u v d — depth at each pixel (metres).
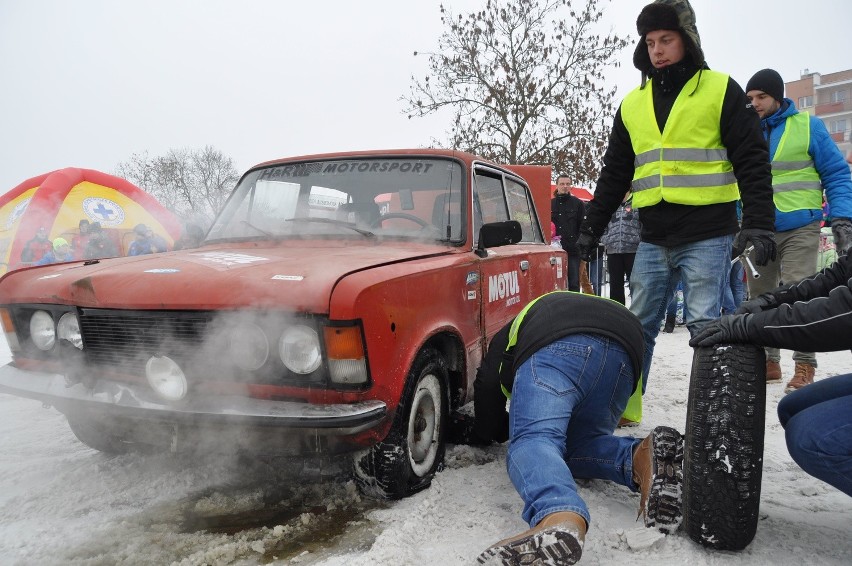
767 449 3.11
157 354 2.28
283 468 2.84
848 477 1.87
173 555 2.12
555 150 18.22
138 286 2.39
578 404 2.31
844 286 1.73
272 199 3.58
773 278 4.38
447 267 2.81
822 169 4.00
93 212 12.15
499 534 2.19
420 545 2.13
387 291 2.28
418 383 2.53
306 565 2.02
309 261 2.50
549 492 1.90
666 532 2.10
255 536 2.23
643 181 3.19
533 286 4.25
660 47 2.96
